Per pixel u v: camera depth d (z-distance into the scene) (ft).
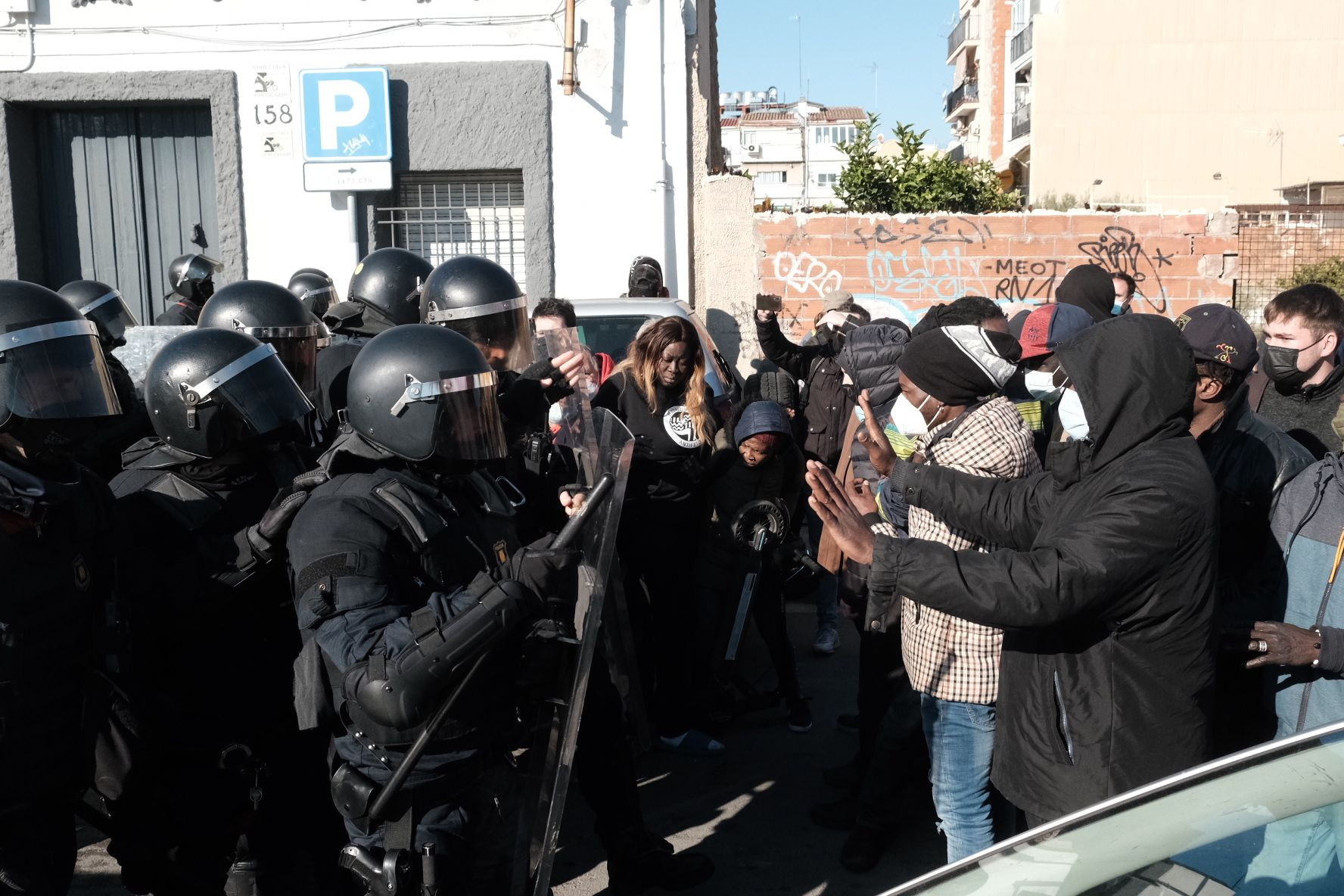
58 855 7.70
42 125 28.12
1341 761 5.28
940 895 5.55
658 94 27.71
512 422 10.82
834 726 15.72
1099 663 7.41
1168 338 7.39
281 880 8.83
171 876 8.59
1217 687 9.89
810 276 31.50
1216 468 9.98
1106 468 7.45
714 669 14.49
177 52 27.07
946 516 9.36
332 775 7.59
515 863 8.08
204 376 8.25
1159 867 5.26
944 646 9.68
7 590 7.05
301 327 10.78
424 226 28.45
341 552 7.13
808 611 21.50
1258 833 5.21
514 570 7.80
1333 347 11.69
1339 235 38.73
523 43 27.25
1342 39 104.58
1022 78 131.85
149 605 8.17
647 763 14.66
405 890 7.11
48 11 26.91
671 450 14.10
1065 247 31.32
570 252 28.04
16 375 7.25
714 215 30.07
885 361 13.80
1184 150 107.14
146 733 7.87
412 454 7.54
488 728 7.56
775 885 11.62
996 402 9.93
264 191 27.45
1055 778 7.60
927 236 31.40
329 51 27.17
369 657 6.76
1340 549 8.58
